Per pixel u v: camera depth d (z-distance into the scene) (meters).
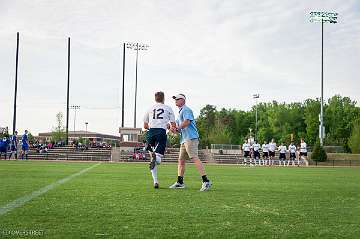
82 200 6.15
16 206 5.41
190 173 17.03
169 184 10.12
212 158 51.25
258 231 4.09
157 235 3.81
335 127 100.00
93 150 50.09
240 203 6.26
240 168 27.09
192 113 8.87
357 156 49.00
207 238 3.73
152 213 5.05
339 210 5.71
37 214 4.80
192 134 8.73
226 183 11.06
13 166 20.06
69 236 3.69
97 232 3.88
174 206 5.73
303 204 6.33
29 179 10.72
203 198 6.86
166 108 9.16
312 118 100.56
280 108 107.69
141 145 52.03
